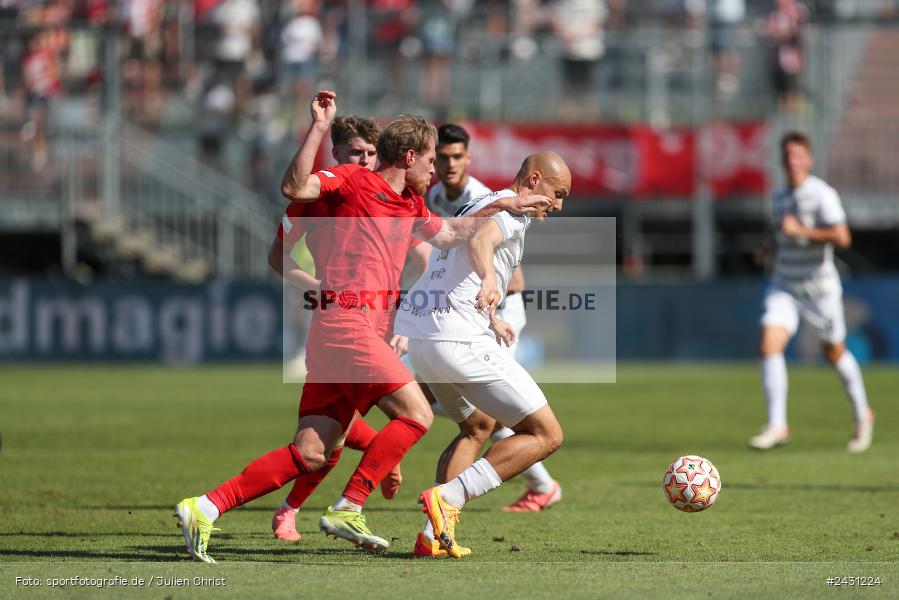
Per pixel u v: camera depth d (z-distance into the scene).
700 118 85.06
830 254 38.72
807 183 38.97
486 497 28.97
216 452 37.19
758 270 90.75
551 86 89.44
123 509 26.39
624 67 89.56
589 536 23.28
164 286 78.44
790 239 38.59
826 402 56.75
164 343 78.31
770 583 18.25
